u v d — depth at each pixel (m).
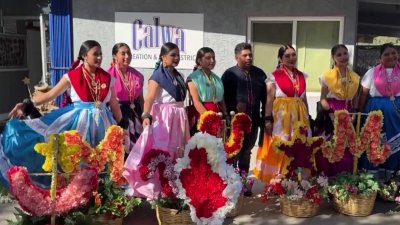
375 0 6.44
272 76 4.18
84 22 6.82
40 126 3.55
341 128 3.95
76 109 3.67
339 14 6.34
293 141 3.88
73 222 3.11
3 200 3.98
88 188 3.00
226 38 6.62
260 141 4.30
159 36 6.70
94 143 3.66
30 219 3.13
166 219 3.55
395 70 4.26
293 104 4.13
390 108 4.24
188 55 6.68
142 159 3.55
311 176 4.04
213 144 3.22
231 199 3.18
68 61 6.91
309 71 6.61
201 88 3.98
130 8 6.71
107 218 3.46
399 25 7.10
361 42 7.02
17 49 8.96
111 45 6.82
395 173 4.36
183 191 3.23
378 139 4.03
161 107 3.90
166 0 6.64
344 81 4.18
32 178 3.48
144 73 6.78
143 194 3.61
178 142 3.92
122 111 4.32
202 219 3.16
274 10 6.50
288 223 3.79
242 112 4.12
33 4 8.37
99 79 3.72
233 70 4.25
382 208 4.17
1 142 3.48
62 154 3.00
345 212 3.96
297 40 6.57
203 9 6.60
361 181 3.97
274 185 3.97
